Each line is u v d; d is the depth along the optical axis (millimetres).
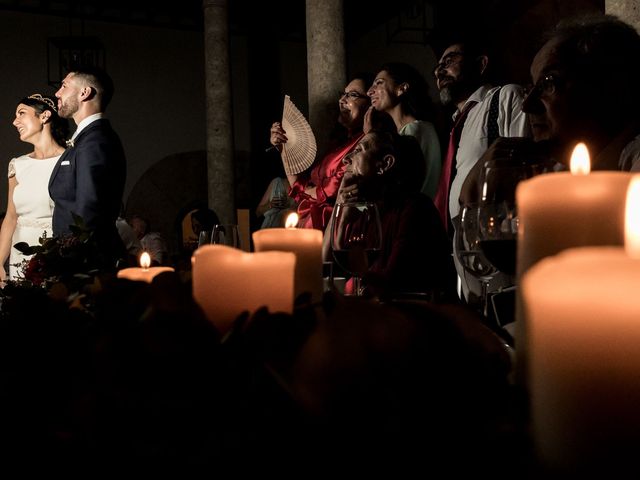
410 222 2160
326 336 298
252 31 13750
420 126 3289
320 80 6293
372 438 284
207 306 457
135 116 13227
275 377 315
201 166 13602
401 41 10953
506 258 867
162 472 314
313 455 297
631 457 207
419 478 282
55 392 400
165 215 13375
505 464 274
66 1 12688
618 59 1468
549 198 339
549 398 218
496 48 6352
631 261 200
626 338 202
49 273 1706
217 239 1563
